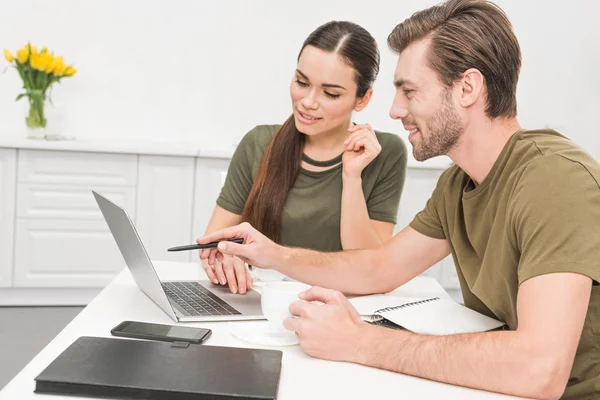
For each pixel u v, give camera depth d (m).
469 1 1.09
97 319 1.06
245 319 1.12
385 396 0.81
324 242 1.94
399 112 1.15
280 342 0.99
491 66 1.08
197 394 0.72
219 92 4.04
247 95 4.06
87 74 3.89
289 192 1.92
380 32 4.14
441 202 1.36
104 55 3.89
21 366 2.54
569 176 0.94
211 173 3.45
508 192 1.07
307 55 1.73
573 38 4.28
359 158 1.83
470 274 1.24
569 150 1.01
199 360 0.82
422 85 1.11
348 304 0.98
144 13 3.90
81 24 3.85
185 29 3.96
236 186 2.03
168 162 3.40
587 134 4.37
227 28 4.00
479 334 0.90
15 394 0.73
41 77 3.54
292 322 0.96
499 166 1.12
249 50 4.03
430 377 0.89
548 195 0.94
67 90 3.87
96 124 3.94
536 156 1.03
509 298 1.10
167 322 1.08
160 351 0.85
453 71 1.08
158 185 3.41
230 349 0.88
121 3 3.87
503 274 1.08
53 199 3.32
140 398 0.72
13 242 3.30
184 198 3.44
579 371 1.03
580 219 0.90
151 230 3.43
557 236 0.90
